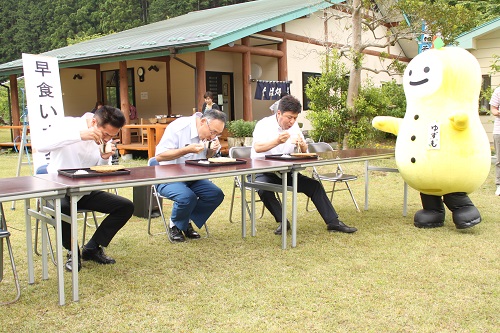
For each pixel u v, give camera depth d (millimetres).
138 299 3262
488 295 3250
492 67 10570
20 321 2943
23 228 5230
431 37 9648
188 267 3900
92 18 33344
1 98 27750
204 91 10758
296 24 13398
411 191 7023
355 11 9625
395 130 5285
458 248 4270
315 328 2812
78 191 3072
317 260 4020
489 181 7602
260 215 5785
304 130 13773
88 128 3734
